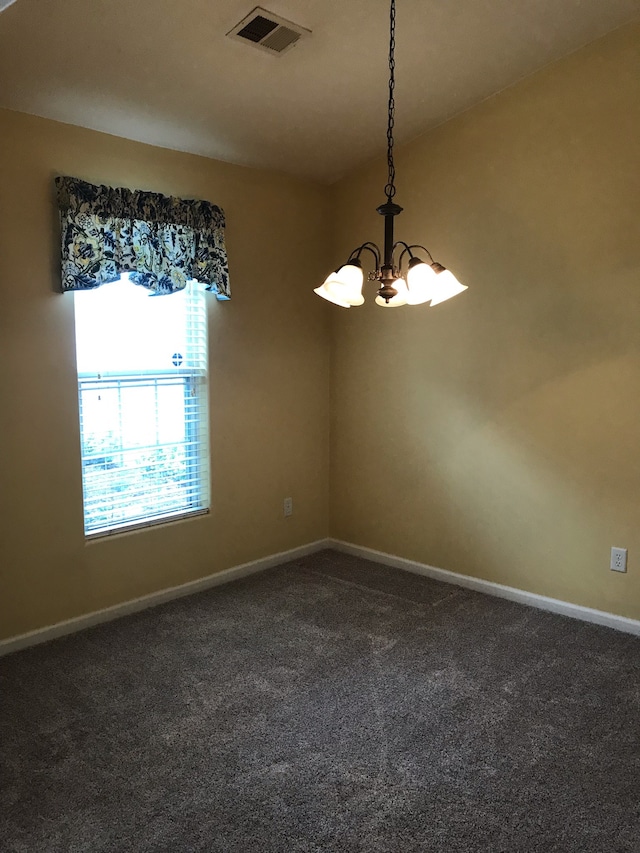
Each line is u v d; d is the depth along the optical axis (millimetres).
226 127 3213
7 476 2854
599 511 3133
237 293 3709
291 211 3971
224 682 2633
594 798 1931
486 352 3479
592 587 3191
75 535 3107
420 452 3842
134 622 3227
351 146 3639
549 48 2949
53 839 1783
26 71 2521
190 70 2684
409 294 2098
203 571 3689
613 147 2934
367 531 4211
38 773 2064
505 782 2002
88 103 2811
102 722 2350
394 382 3939
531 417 3332
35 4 2170
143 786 1997
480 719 2352
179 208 3244
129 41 2438
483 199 3408
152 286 3137
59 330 2963
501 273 3375
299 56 2699
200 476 3689
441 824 1826
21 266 2814
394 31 2605
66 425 3025
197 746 2199
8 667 2771
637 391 2963
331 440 4375
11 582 2902
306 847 1744
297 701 2482
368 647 2941
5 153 2730
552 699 2486
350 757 2133
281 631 3115
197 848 1744
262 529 4008
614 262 2979
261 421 3930
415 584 3742
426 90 3141
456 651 2895
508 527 3477
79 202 2865
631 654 2854
